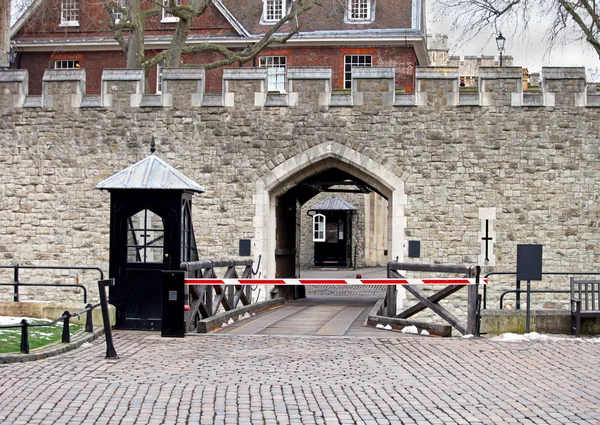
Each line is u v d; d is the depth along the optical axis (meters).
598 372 8.84
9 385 7.78
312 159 17.61
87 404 7.12
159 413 6.84
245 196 17.73
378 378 8.44
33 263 18.09
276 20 30.28
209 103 17.80
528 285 11.57
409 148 17.42
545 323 11.71
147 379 8.26
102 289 9.53
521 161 17.27
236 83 17.75
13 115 18.25
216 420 6.63
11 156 18.23
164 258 11.76
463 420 6.74
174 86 17.89
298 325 13.15
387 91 17.45
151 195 11.80
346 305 18.52
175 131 17.88
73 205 18.05
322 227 37.53
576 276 17.17
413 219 17.42
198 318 12.73
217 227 17.80
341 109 17.55
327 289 28.20
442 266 12.23
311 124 17.61
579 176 17.19
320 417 6.78
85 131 18.05
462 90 18.11
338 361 9.43
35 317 12.49
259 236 17.69
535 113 17.23
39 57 31.23
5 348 9.62
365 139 17.50
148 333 11.73
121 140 17.95
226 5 30.52
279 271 19.55
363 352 10.09
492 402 7.40
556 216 17.20
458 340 11.12
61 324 11.89
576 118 17.19
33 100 18.19
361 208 38.44
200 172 17.83
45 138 18.14
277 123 17.69
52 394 7.47
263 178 17.69
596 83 18.38
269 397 7.48
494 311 11.77
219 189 17.80
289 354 9.92
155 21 30.66
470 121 17.31
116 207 11.91
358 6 29.98
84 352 9.93
